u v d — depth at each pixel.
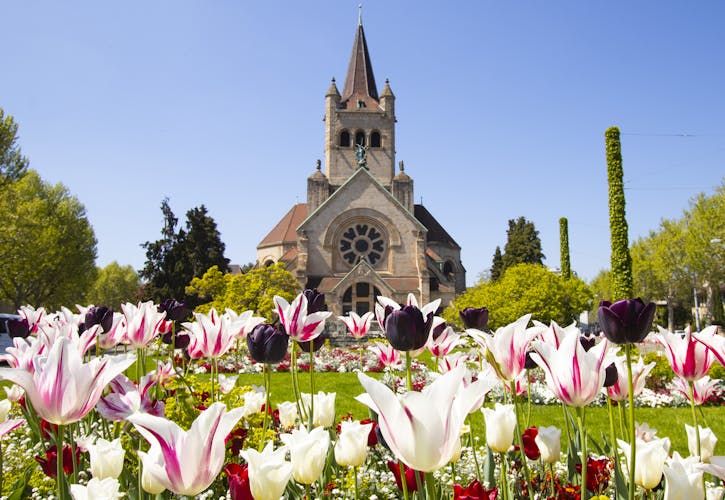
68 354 2.50
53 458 3.92
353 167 64.81
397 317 2.95
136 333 5.01
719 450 10.02
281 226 70.69
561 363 2.70
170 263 59.50
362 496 4.55
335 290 50.16
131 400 3.13
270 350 4.10
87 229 66.06
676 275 60.88
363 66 70.44
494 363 3.33
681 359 3.61
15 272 49.00
